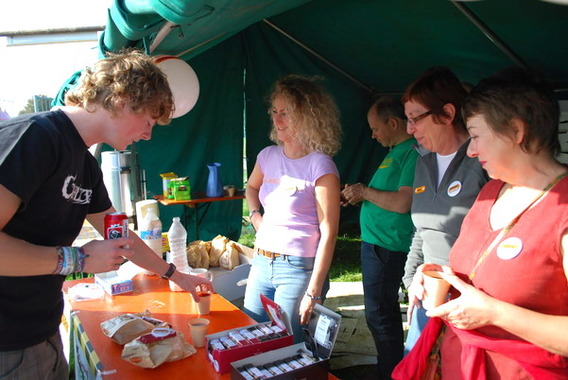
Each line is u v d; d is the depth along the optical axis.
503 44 3.69
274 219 2.10
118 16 2.37
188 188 5.03
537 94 1.07
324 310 1.45
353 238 6.27
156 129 5.55
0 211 1.17
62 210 1.41
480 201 1.30
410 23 3.96
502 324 1.07
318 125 2.04
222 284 2.68
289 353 1.46
